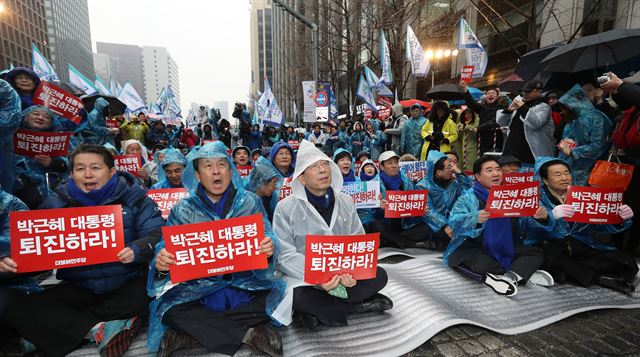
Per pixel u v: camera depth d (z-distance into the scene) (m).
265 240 2.11
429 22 15.18
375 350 2.14
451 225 3.21
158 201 3.71
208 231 2.03
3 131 3.15
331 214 2.53
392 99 15.06
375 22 14.82
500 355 2.10
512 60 14.02
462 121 6.95
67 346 2.03
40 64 7.88
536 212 2.95
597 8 9.92
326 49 21.53
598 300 2.74
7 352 1.98
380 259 3.88
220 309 2.22
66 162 3.99
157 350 2.09
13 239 1.95
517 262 2.98
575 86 3.77
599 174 2.96
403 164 5.18
